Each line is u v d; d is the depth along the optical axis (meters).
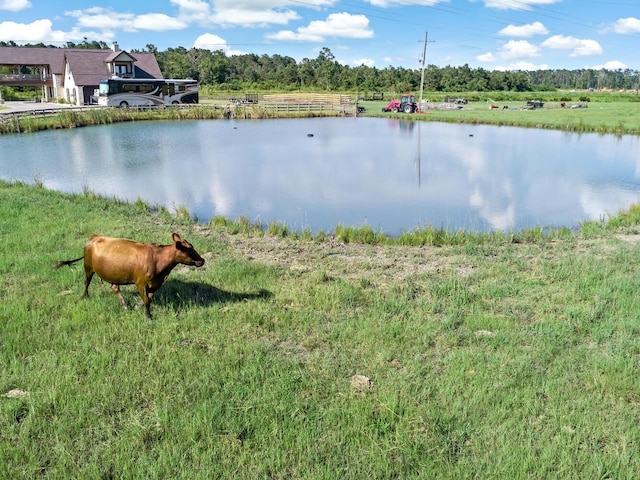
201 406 4.94
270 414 4.89
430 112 62.34
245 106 58.16
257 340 6.48
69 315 6.98
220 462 4.28
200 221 14.99
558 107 72.38
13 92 76.38
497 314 7.41
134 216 14.12
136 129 43.44
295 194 19.69
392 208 17.69
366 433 4.67
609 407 5.11
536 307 7.65
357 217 16.36
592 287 8.32
